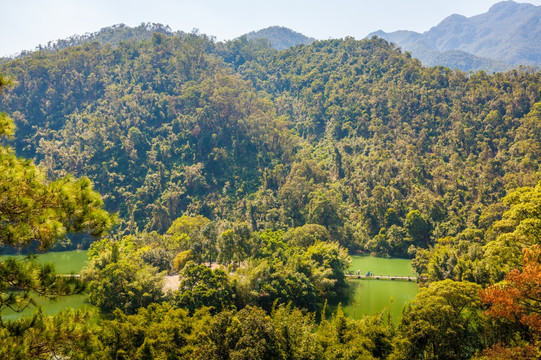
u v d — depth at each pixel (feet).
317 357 92.38
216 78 539.29
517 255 142.31
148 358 88.07
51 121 466.70
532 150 331.36
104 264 183.62
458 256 197.98
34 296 45.57
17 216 41.93
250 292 152.56
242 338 85.66
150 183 379.14
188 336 95.71
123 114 462.19
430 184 350.84
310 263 185.78
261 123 468.75
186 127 457.68
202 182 386.52
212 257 224.12
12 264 40.45
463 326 110.73
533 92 406.62
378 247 302.86
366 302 186.80
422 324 104.94
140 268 178.19
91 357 46.11
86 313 46.88
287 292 160.15
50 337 42.39
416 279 222.89
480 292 104.83
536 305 96.84
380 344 98.22
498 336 110.11
